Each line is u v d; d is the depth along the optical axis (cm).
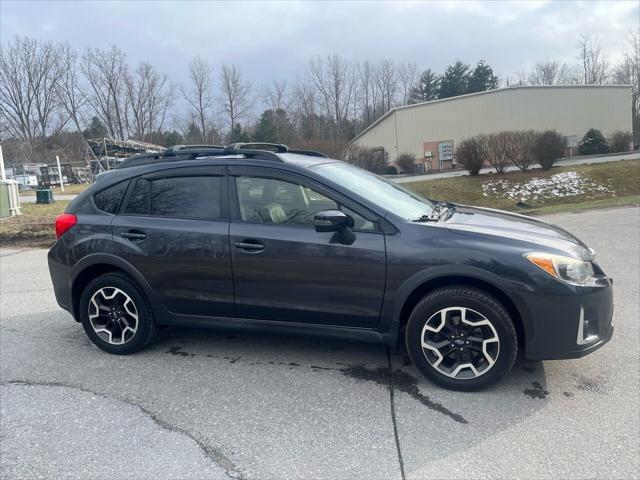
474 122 3803
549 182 2177
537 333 322
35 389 358
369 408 320
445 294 332
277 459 269
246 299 376
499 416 306
